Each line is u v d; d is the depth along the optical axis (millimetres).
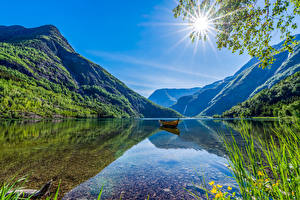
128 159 9102
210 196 4938
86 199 4930
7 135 17203
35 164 7965
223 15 4801
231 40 4898
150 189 5559
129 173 7000
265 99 99250
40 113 77625
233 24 4699
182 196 5055
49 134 18875
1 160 8484
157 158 9312
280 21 3828
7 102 67312
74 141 14508
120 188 5637
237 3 4348
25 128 25266
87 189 5547
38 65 163250
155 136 19328
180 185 5812
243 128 1726
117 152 10719
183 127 34562
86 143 13703
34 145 12320
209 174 6715
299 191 1445
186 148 12062
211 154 10086
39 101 92438
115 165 8039
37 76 146875
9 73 116938
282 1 3682
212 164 8031
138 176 6672
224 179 6156
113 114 151625
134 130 27469
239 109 115000
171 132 24125
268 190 1637
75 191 5395
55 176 6598
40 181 6098
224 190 5152
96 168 7578
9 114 60406
